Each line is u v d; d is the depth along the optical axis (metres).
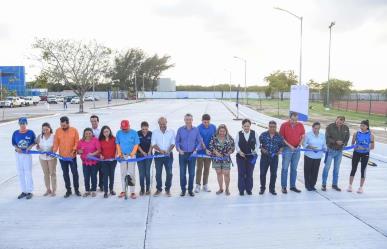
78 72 41.34
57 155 8.63
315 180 9.26
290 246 6.16
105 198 8.63
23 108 51.94
